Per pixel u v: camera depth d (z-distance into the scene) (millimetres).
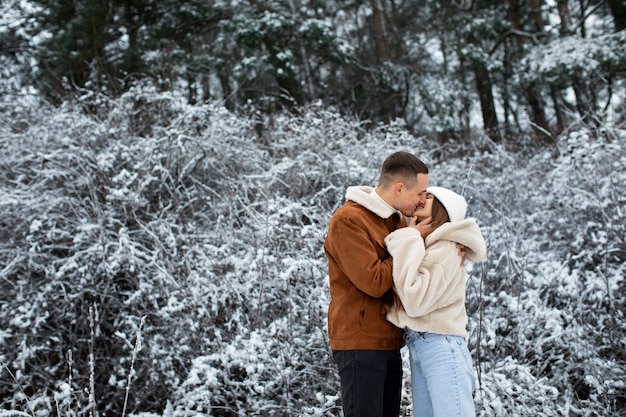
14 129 5387
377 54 13305
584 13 12461
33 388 3416
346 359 2129
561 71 9625
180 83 8258
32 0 9273
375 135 6305
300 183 4762
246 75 10008
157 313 3406
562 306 3734
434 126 11383
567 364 3232
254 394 3057
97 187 4473
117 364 3484
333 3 14156
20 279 3854
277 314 3494
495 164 5887
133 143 5004
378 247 2150
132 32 10023
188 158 4883
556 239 4477
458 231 2111
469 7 13562
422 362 2137
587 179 4344
